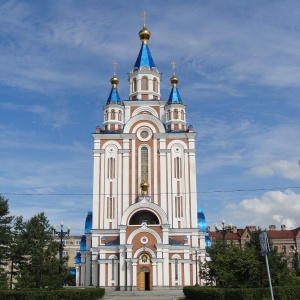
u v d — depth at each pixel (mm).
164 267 64500
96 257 69062
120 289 64000
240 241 113625
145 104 79125
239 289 37344
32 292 39062
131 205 67250
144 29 85000
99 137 75125
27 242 49188
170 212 71938
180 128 77938
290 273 44312
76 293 40094
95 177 73500
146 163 74500
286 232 120000
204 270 59844
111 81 81750
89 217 80250
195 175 73688
